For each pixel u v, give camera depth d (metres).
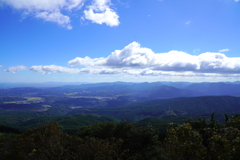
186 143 6.03
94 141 7.27
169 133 7.11
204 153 5.70
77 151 7.11
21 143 7.22
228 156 5.43
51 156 6.62
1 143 7.79
